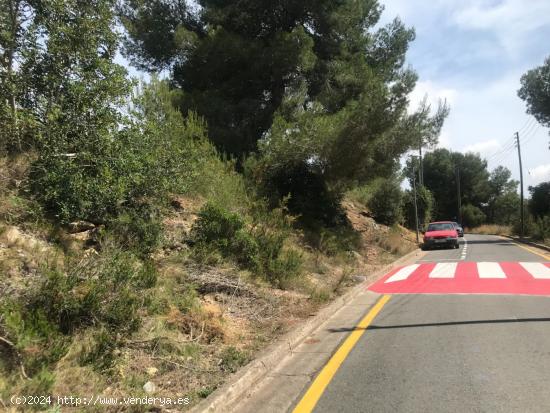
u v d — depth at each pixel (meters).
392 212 34.38
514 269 15.41
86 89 9.03
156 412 4.45
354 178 22.27
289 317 8.41
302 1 23.34
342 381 5.57
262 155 19.30
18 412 3.90
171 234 10.12
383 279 14.90
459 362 6.05
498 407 4.66
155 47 23.30
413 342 7.10
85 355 5.04
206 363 5.81
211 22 24.19
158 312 6.80
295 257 11.77
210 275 9.14
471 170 84.94
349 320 8.92
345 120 20.02
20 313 4.96
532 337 7.06
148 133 10.25
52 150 8.44
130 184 9.23
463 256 21.73
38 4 9.03
